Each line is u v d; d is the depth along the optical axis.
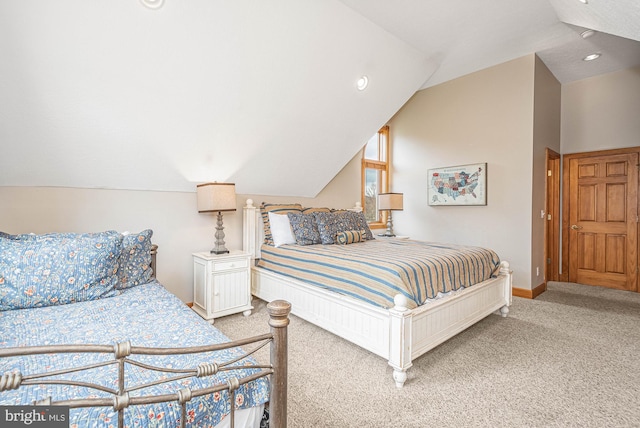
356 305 2.23
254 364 1.16
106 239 2.04
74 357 1.18
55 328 1.44
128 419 0.87
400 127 5.26
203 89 2.49
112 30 1.93
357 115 3.60
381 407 1.74
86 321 1.53
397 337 1.92
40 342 1.29
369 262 2.31
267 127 3.10
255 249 3.65
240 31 2.28
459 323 2.44
